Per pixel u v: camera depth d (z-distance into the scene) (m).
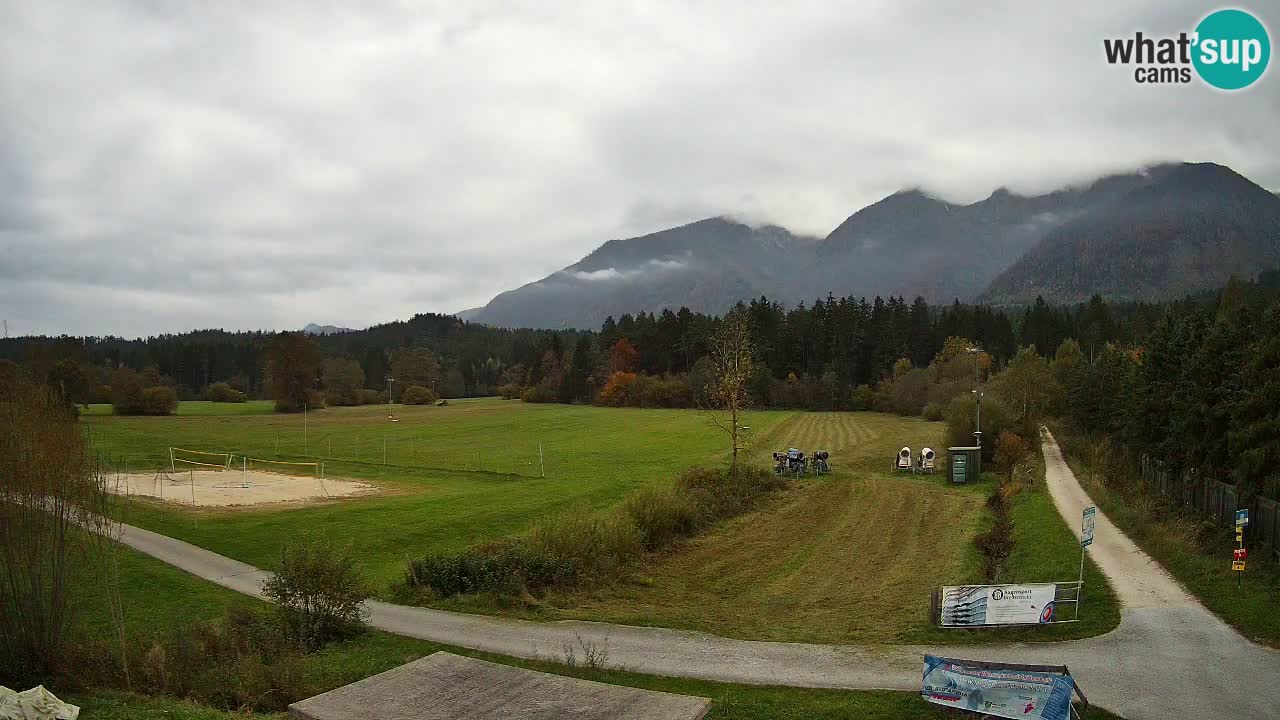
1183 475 46.19
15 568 18.61
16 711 15.01
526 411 156.75
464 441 102.19
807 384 149.00
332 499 56.78
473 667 17.81
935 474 66.56
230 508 51.56
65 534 19.72
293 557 24.80
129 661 19.88
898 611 27.36
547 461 80.19
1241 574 25.81
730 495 51.06
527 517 46.41
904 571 34.41
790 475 63.88
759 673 20.19
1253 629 21.80
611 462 78.62
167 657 20.27
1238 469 34.66
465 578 29.98
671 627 25.27
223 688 19.00
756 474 57.41
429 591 29.67
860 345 163.25
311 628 23.95
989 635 22.55
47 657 18.83
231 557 36.25
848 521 46.44
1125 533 35.72
